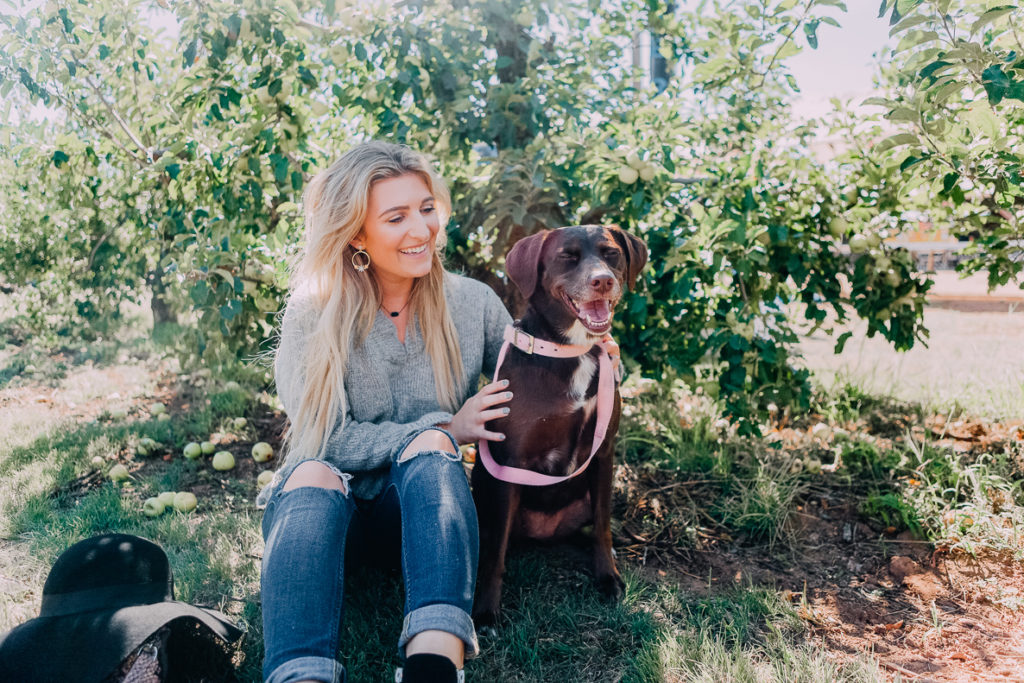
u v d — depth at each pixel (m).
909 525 2.78
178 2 3.08
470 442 2.19
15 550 2.69
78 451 3.58
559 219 3.36
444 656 1.45
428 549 1.61
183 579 2.40
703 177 3.35
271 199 3.64
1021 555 2.54
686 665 2.00
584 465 2.30
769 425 3.97
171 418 4.17
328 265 2.06
